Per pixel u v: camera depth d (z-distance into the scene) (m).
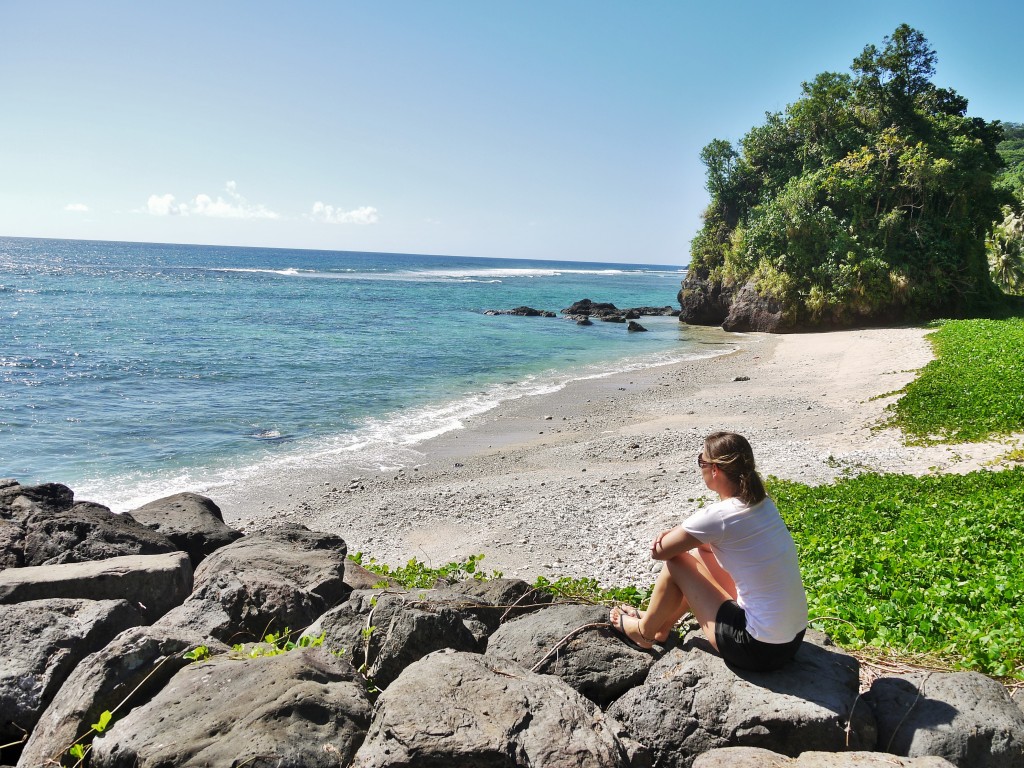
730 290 59.66
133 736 3.67
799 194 56.00
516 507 15.53
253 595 5.67
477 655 4.47
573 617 5.16
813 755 3.65
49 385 27.22
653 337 51.91
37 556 6.92
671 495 15.55
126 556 6.76
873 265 52.41
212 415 23.97
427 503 16.05
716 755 3.77
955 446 17.58
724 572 4.67
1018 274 76.25
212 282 94.19
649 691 4.31
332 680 4.24
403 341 43.91
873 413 22.69
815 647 4.68
